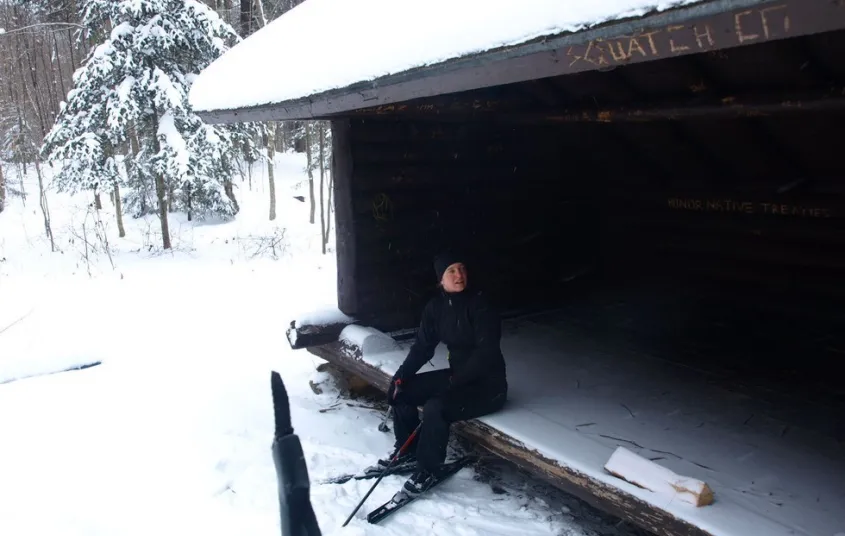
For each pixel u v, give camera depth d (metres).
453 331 3.53
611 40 1.75
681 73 3.63
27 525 3.23
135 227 15.86
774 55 3.12
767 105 3.30
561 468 2.92
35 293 9.64
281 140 26.23
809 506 2.54
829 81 3.17
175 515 3.29
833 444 3.17
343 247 4.80
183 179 12.37
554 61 1.95
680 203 5.68
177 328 7.58
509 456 3.26
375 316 4.93
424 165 4.98
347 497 3.43
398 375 3.73
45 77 25.14
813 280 5.05
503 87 4.21
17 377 5.89
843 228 4.68
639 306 5.97
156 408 4.94
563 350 4.73
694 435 3.26
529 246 5.77
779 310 5.30
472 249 5.38
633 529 3.12
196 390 5.37
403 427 3.75
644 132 5.00
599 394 3.84
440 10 2.48
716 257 5.66
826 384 4.01
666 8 1.56
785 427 3.38
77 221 16.77
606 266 6.34
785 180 4.80
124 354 6.58
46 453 4.13
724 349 4.71
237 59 4.80
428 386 3.71
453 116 4.70
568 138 5.61
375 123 4.65
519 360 4.52
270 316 8.10
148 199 16.55
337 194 4.76
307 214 17.69
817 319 5.08
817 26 1.36
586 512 3.29
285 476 0.94
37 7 19.75
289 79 3.47
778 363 4.40
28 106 24.00
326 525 3.12
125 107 12.10
